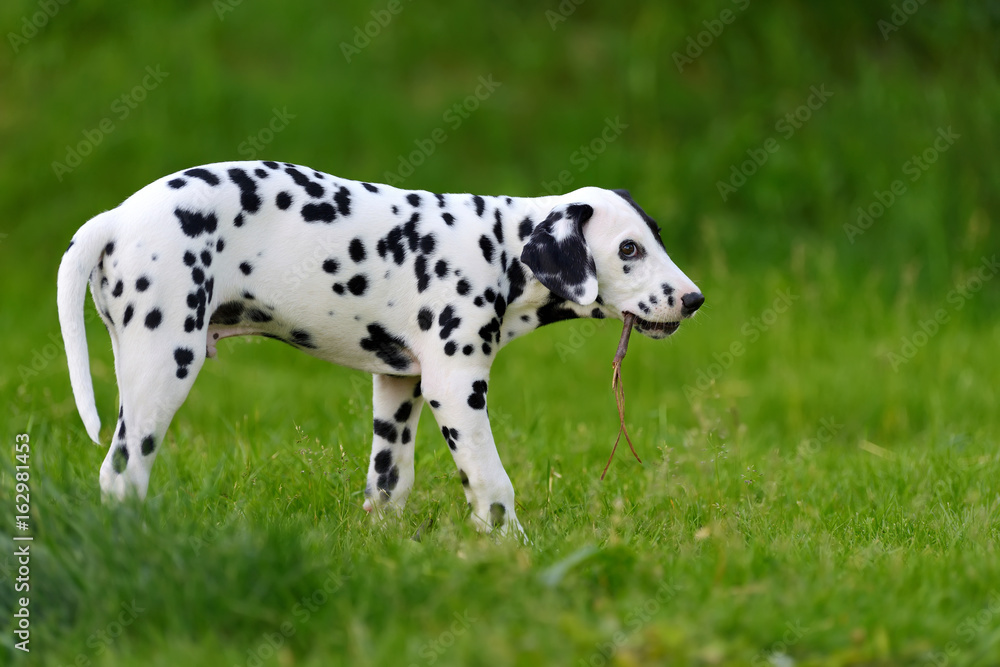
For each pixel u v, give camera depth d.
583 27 24.38
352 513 8.63
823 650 5.86
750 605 6.16
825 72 23.45
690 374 16.34
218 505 8.24
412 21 23.47
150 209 7.34
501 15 24.11
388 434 8.77
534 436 11.42
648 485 9.39
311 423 11.72
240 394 13.89
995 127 22.66
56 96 21.66
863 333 17.69
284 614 6.12
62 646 5.84
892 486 10.04
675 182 21.56
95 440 7.04
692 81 23.23
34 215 20.20
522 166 22.02
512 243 8.27
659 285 8.24
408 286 8.02
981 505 9.12
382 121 21.80
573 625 5.63
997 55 24.25
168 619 5.97
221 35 22.75
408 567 6.55
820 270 19.53
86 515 6.52
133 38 22.39
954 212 21.31
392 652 5.59
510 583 6.24
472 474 8.07
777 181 21.44
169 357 7.30
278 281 7.79
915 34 24.48
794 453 12.19
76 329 7.13
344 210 7.91
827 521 8.91
